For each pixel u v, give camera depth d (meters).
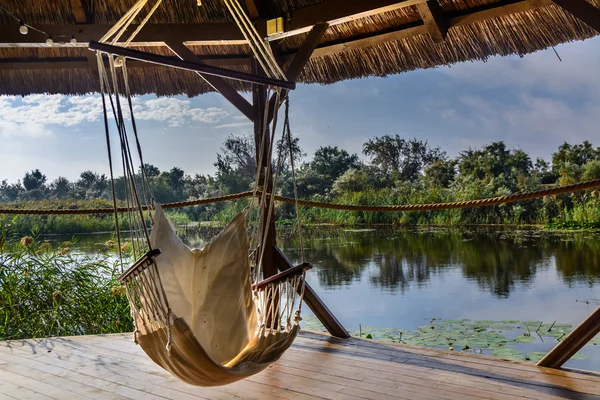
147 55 1.97
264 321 2.47
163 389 2.43
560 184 12.02
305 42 3.33
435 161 16.06
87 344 3.24
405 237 10.46
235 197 3.57
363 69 4.10
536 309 5.21
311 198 15.94
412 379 2.46
